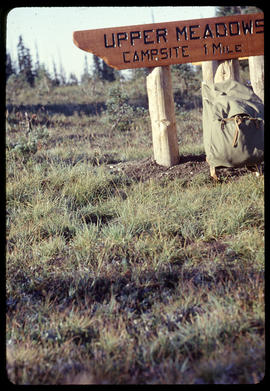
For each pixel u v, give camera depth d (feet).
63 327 9.29
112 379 7.39
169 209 15.39
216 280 10.78
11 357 7.97
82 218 15.78
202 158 20.79
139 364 7.96
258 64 19.33
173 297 10.24
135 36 18.37
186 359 7.63
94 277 11.34
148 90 19.97
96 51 18.34
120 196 17.21
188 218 14.35
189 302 9.88
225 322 8.73
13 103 61.26
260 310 8.93
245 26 18.25
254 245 11.68
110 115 42.80
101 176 19.42
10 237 14.07
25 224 15.11
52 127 44.06
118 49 18.39
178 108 48.55
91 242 13.43
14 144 27.78
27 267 12.34
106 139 34.60
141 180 19.17
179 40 18.40
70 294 10.75
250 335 8.16
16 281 11.54
